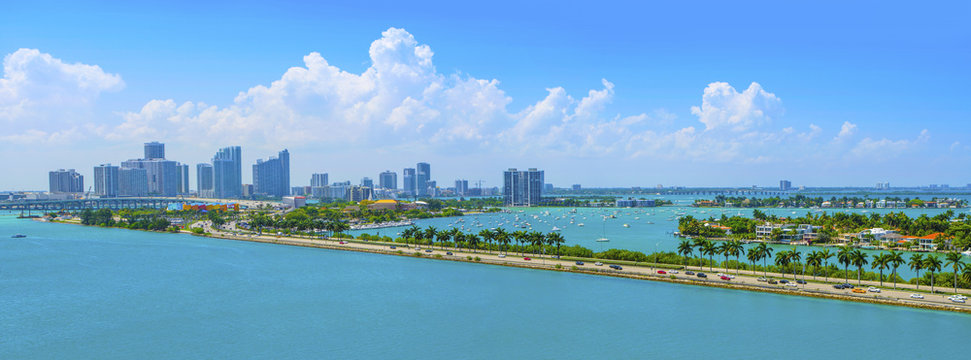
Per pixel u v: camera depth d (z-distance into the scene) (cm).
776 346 15675
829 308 18838
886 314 18000
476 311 19662
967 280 19238
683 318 18300
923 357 14712
